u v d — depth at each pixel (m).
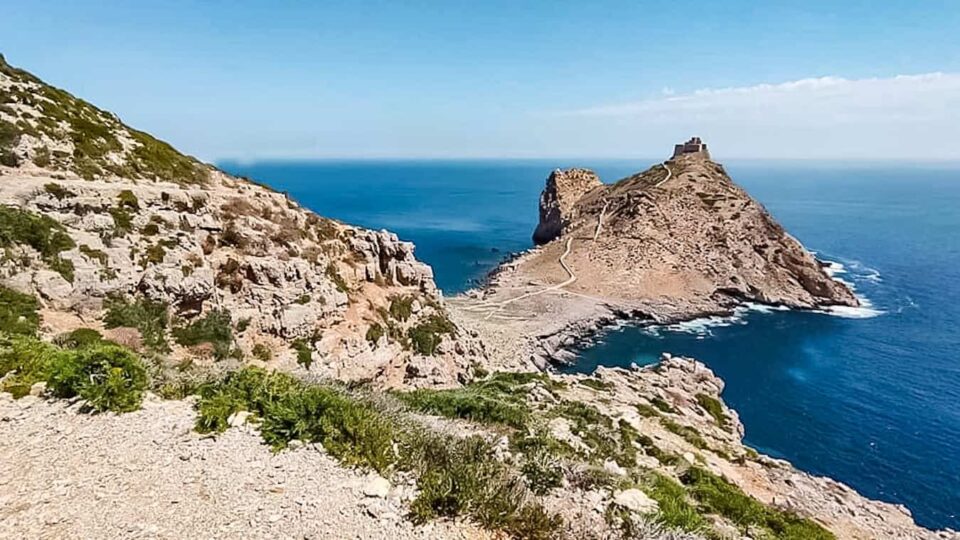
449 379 43.38
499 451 16.06
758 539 18.73
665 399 56.12
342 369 34.75
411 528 10.17
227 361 26.09
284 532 9.53
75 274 25.23
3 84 38.56
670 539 12.21
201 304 30.41
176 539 9.07
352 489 11.14
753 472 35.47
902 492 48.56
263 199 44.66
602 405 42.34
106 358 15.03
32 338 18.25
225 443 12.46
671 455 28.94
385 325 41.34
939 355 80.69
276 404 14.00
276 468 11.62
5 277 22.95
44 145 34.09
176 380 16.11
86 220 28.20
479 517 10.74
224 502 10.23
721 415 56.84
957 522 44.69
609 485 15.09
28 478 10.46
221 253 34.19
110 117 47.47
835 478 50.78
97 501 9.91
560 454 18.95
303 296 35.47
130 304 26.83
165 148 48.06
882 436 57.97
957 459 53.34
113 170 36.97
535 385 43.12
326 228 45.97
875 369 76.25
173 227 32.12
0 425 12.37
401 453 12.81
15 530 8.91
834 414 63.16
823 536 21.39
